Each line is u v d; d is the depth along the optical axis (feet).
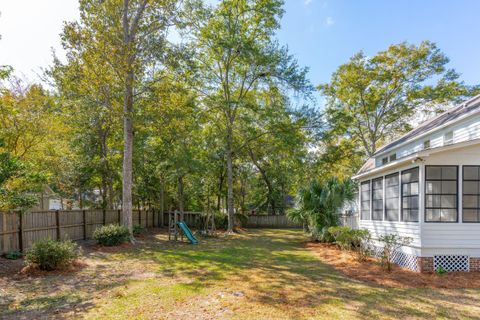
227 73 65.00
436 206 27.66
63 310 16.43
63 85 42.06
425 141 43.14
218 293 19.66
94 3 39.65
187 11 57.21
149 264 29.19
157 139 61.05
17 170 26.07
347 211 53.78
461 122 35.50
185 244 44.93
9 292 19.67
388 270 26.86
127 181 43.21
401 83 79.20
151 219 69.41
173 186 76.59
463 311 16.63
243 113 68.13
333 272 26.20
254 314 15.92
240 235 60.08
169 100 45.42
